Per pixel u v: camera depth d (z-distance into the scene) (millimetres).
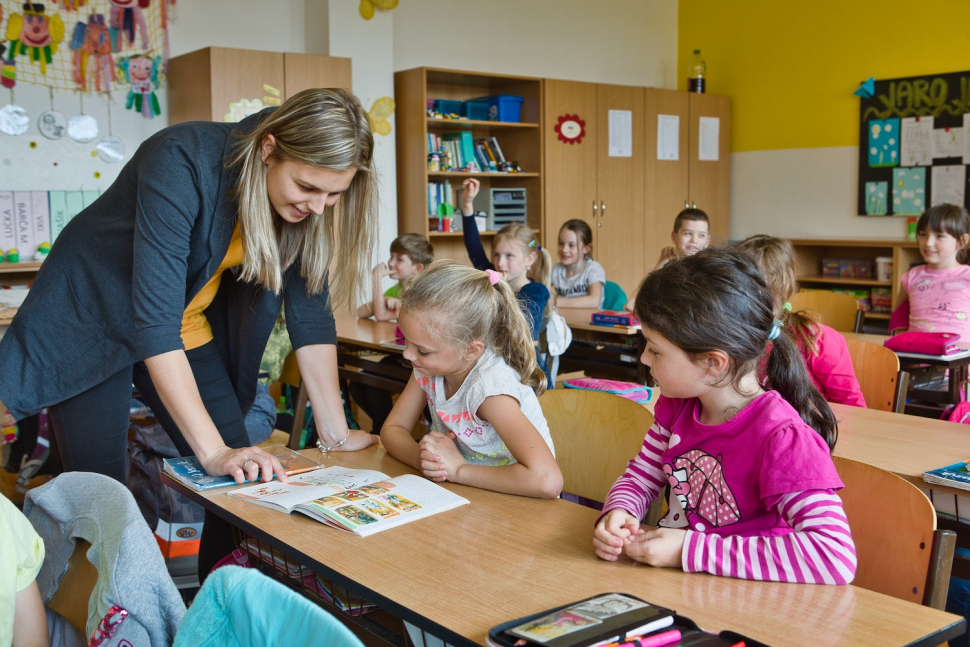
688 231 4547
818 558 1115
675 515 1356
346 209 1741
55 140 4746
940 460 1869
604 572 1182
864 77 6727
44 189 4742
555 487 1512
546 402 1978
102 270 1770
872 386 2787
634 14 7484
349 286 1793
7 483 3580
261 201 1589
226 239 1694
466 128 6320
